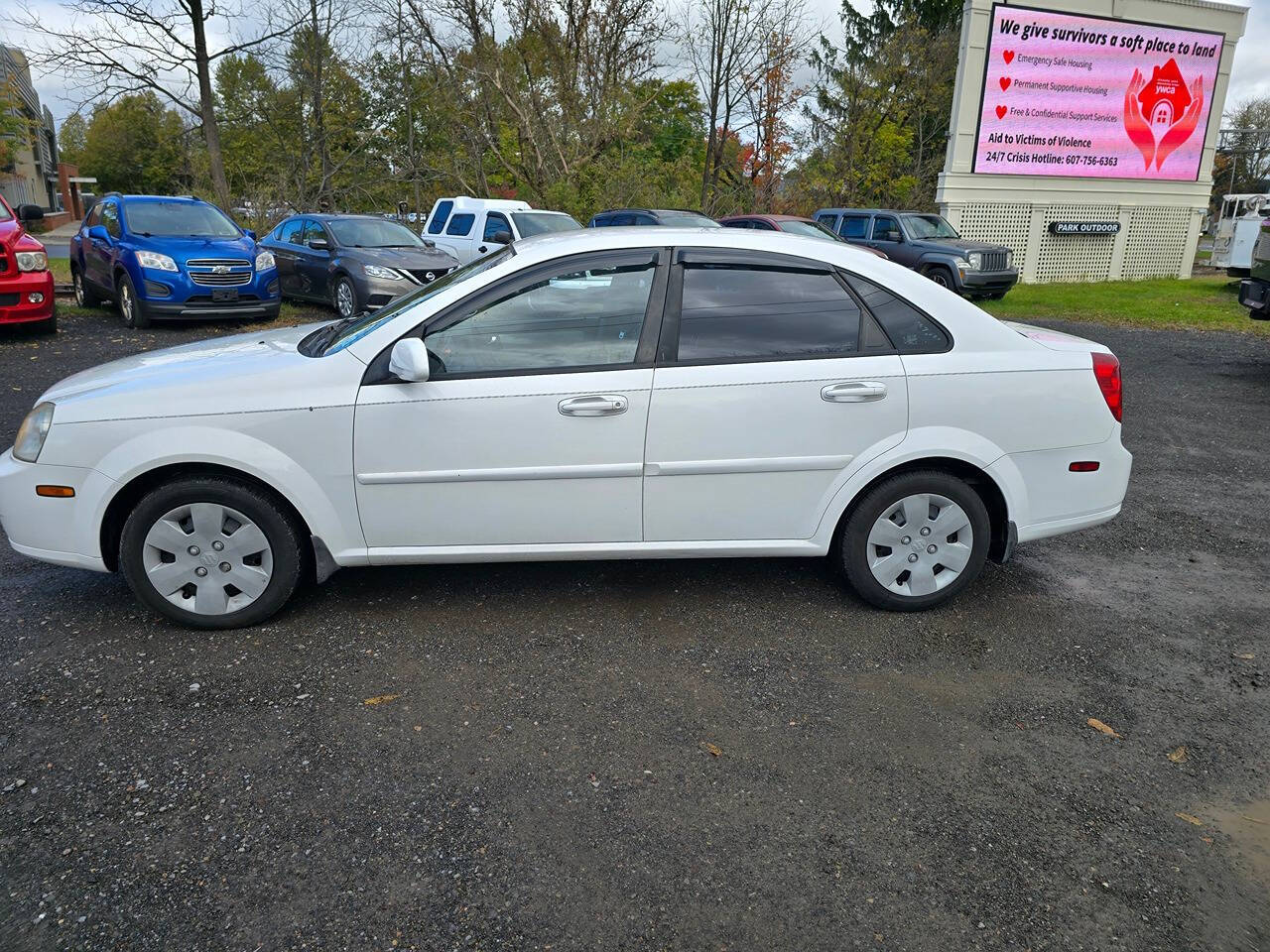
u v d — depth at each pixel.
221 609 3.76
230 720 3.13
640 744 3.03
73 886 2.36
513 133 25.80
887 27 35.38
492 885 2.39
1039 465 3.91
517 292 3.65
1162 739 3.11
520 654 3.63
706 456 3.71
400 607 4.04
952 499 3.88
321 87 25.28
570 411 3.61
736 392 3.67
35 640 3.68
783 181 29.97
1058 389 3.87
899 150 29.94
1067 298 17.14
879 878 2.44
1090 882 2.44
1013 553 4.83
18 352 9.80
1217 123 20.77
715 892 2.38
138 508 3.62
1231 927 2.29
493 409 3.60
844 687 3.41
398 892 2.36
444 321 3.64
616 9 23.59
